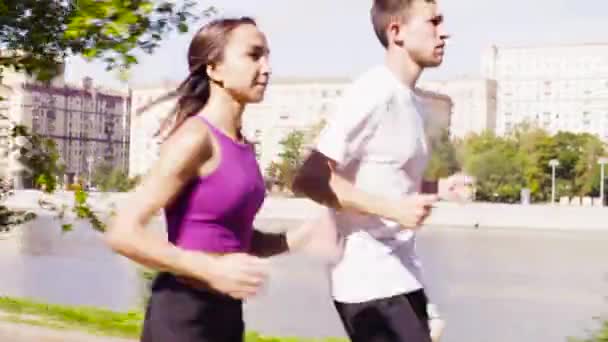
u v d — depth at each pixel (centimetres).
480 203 6178
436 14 311
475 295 1802
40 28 798
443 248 3647
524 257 3344
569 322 1405
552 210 6131
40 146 924
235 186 246
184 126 244
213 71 254
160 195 233
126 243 222
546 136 9262
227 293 223
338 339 938
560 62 12862
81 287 1620
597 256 3441
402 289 321
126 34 594
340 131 298
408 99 311
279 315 1231
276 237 289
